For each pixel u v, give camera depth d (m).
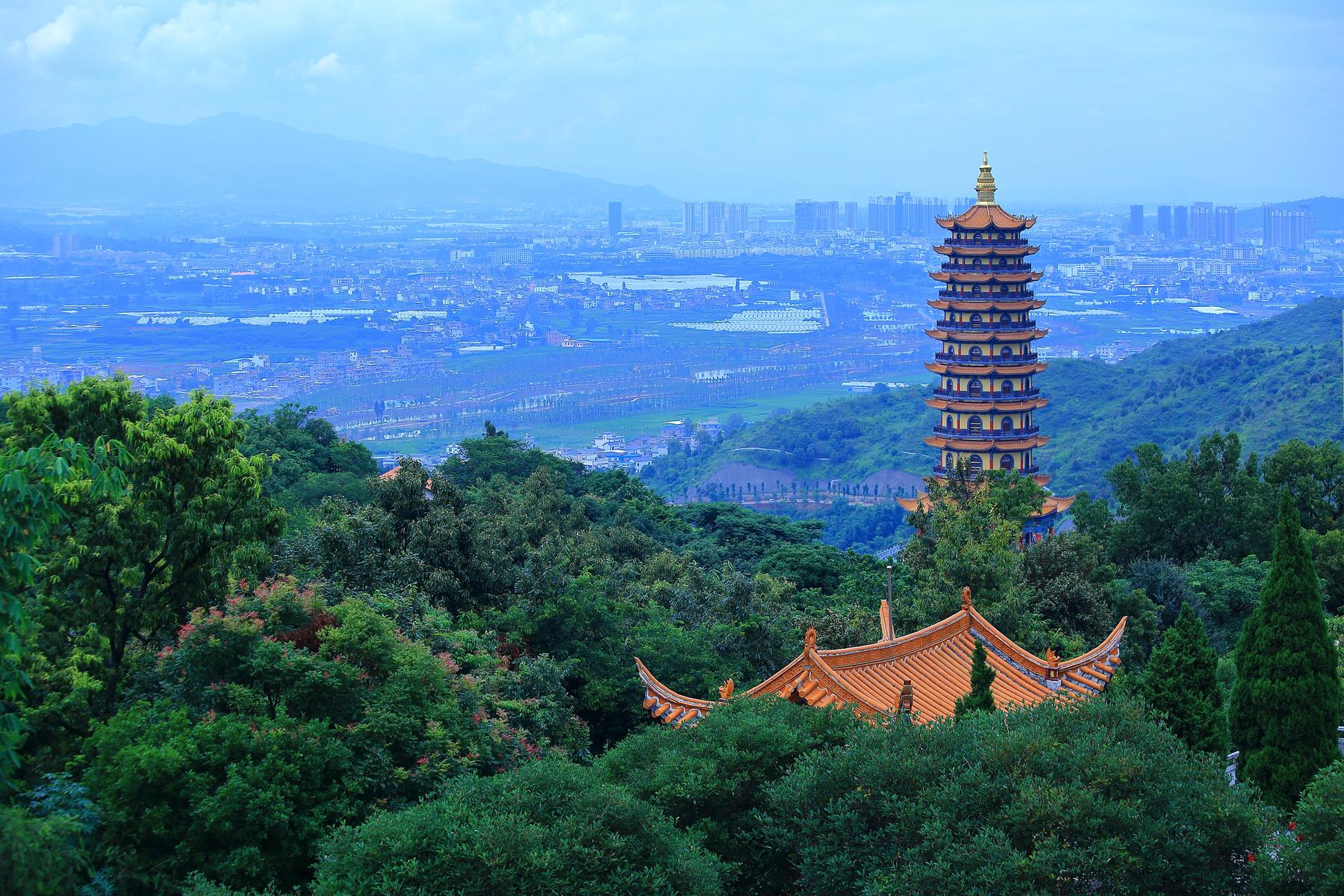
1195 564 79.31
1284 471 82.88
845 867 26.64
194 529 38.03
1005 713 30.48
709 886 26.53
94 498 31.59
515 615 50.06
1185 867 25.78
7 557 25.98
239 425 40.16
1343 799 25.91
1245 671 38.12
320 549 49.78
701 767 29.59
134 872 28.56
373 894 25.30
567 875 25.41
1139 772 26.80
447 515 52.16
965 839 25.94
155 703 33.12
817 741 30.58
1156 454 85.25
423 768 32.88
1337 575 75.00
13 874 23.34
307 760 31.06
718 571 87.69
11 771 29.33
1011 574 60.88
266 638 34.34
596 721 51.75
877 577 73.12
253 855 28.97
